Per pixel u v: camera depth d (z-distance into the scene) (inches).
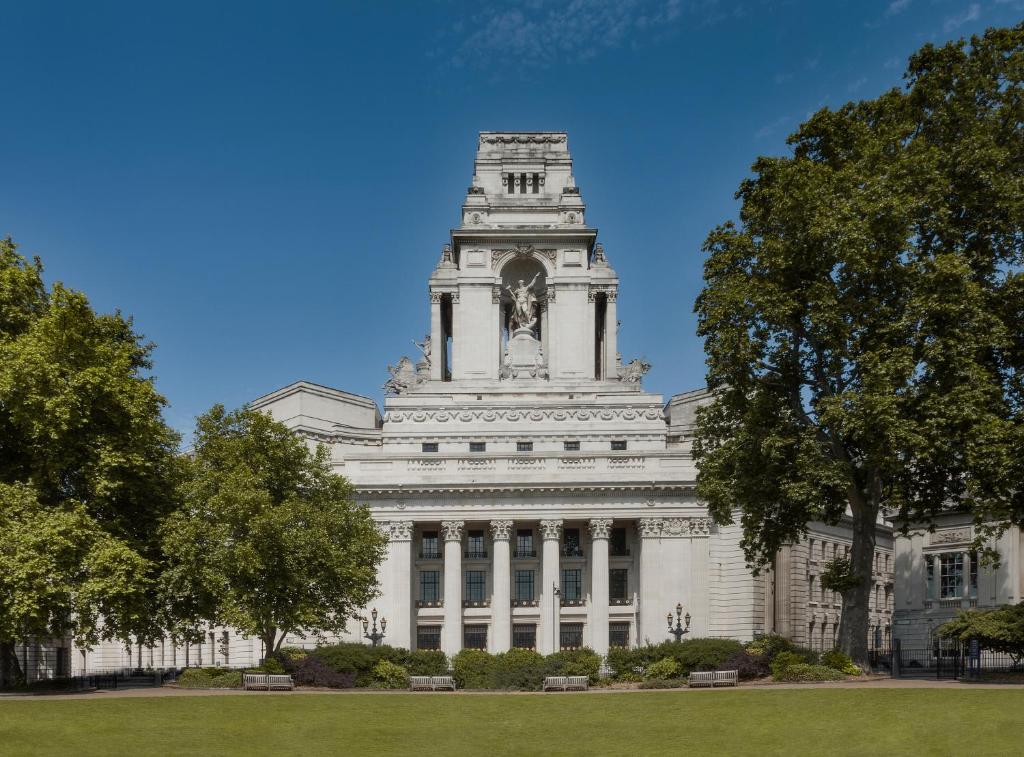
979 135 2314.2
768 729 1742.1
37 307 2573.8
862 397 2207.2
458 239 5108.3
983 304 2210.9
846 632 2439.7
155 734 1736.0
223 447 2847.0
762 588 4126.5
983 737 1606.8
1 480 2346.2
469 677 2871.6
